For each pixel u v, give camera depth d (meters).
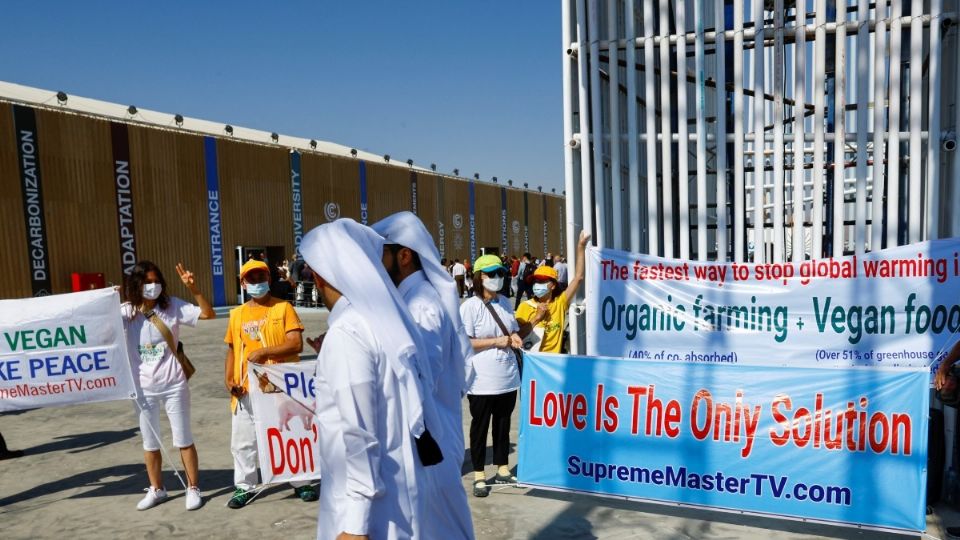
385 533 2.07
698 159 4.94
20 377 4.48
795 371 3.92
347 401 1.99
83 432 6.89
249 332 4.67
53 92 27.31
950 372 3.86
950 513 4.13
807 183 9.74
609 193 5.66
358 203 30.66
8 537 4.20
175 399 4.60
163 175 22.34
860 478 3.76
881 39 4.51
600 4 5.26
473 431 4.72
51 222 19.27
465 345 2.64
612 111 5.18
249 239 25.30
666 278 4.79
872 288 4.35
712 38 4.96
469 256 39.38
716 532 4.00
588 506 4.47
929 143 4.49
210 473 5.43
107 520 4.44
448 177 37.44
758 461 3.98
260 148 25.88
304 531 4.20
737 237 4.94
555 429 4.52
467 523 2.39
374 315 2.06
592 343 4.99
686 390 4.16
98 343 4.58
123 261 21.09
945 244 4.18
